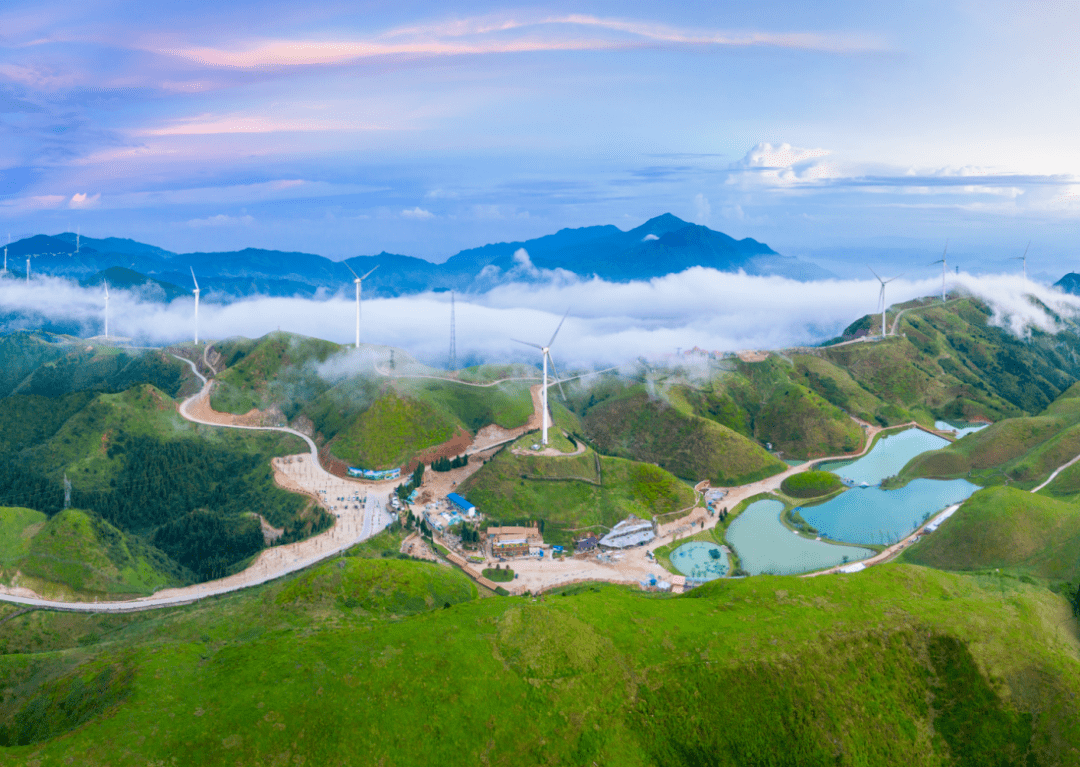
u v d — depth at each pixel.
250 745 139.12
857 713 164.50
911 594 198.12
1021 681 171.62
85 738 136.88
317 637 175.75
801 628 178.25
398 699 151.88
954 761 162.50
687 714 159.12
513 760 147.38
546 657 164.88
